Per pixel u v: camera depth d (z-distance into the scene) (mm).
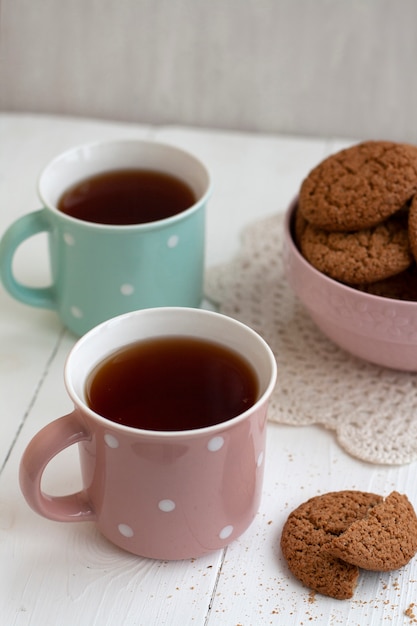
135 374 685
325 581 662
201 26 996
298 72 1011
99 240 745
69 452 726
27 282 833
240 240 871
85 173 805
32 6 1000
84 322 781
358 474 717
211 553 682
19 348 790
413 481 713
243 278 835
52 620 655
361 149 764
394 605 661
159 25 999
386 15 974
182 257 765
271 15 984
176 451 633
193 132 986
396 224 742
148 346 693
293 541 674
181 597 664
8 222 879
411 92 1011
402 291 742
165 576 672
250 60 1009
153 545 666
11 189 912
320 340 794
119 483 650
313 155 959
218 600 663
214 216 891
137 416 664
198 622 655
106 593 666
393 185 736
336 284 729
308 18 982
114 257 750
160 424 660
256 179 930
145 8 992
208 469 643
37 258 854
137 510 655
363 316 728
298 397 755
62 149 958
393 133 1036
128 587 668
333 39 991
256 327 801
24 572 673
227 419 662
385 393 757
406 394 757
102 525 672
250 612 659
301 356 782
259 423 651
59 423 648
